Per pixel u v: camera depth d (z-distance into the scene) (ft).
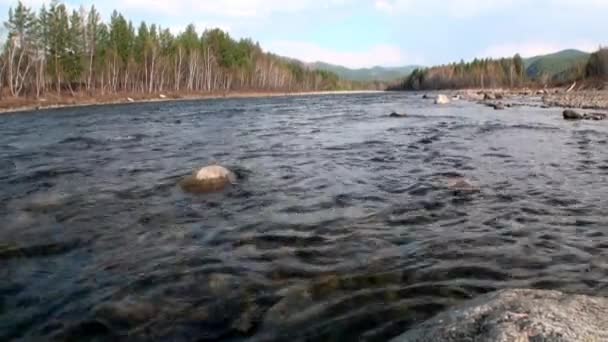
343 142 55.62
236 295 16.92
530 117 85.15
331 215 26.37
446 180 33.68
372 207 27.71
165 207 28.53
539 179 33.60
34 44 219.20
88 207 28.81
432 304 15.76
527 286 17.04
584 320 10.49
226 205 28.71
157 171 39.27
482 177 34.53
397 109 120.88
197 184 32.68
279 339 13.97
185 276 18.69
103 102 199.52
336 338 13.93
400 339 11.90
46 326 15.21
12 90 188.14
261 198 30.09
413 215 25.98
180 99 247.29
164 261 20.31
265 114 112.27
